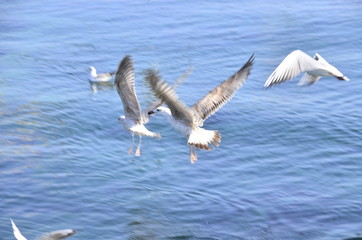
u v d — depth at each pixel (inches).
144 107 994.1
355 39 1250.6
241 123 975.6
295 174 867.4
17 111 1002.7
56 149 909.8
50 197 800.9
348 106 1028.5
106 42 1237.1
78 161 883.4
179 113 524.1
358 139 945.5
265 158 899.4
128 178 850.8
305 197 817.5
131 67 538.0
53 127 965.8
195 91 1056.2
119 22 1312.7
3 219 751.7
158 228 752.3
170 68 1131.9
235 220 771.4
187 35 1256.2
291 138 946.7
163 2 1408.7
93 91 1077.8
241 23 1307.8
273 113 1002.1
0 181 826.2
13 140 926.4
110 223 759.7
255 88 1081.4
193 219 771.4
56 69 1144.8
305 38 1251.8
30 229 735.7
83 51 1206.9
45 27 1294.3
